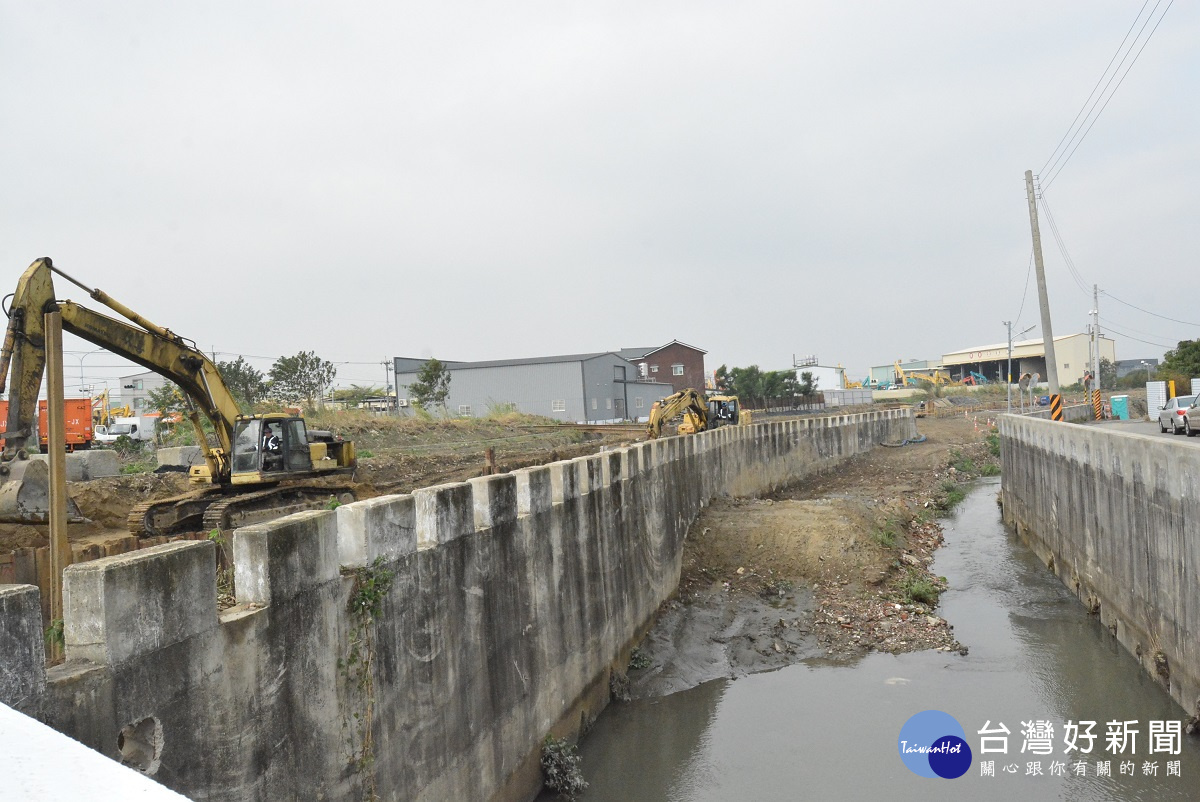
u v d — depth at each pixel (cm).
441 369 5775
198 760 614
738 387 9775
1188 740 1297
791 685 1598
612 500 1647
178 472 2355
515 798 1160
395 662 887
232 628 654
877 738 1366
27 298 1158
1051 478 2394
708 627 1889
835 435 4619
